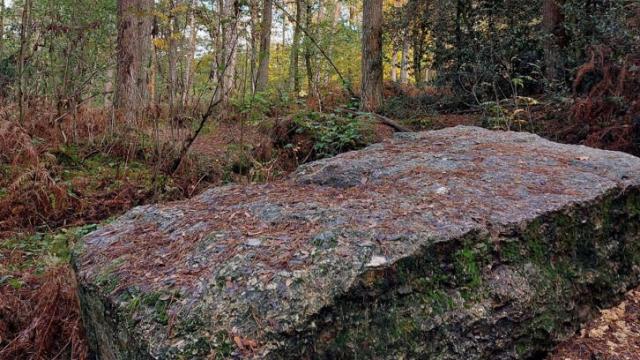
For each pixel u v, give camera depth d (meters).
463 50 9.19
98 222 4.51
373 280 1.87
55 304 2.72
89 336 2.32
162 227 2.51
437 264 2.04
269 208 2.51
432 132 4.45
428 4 10.81
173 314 1.75
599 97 5.44
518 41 8.53
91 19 6.91
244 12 5.29
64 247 3.76
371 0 9.14
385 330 1.86
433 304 1.98
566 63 6.86
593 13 6.68
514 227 2.26
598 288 2.52
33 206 4.50
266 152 6.12
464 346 2.01
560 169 3.01
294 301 1.74
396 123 7.41
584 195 2.56
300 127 6.50
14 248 3.85
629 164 3.10
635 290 2.72
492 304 2.10
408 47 13.40
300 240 2.07
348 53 14.90
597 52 5.78
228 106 6.68
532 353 2.21
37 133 5.98
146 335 1.71
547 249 2.36
